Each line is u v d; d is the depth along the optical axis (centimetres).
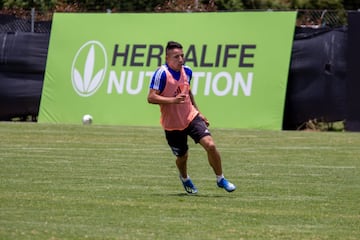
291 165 4447
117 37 7575
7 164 4312
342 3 10869
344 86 6744
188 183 3353
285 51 6900
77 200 3125
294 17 6956
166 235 2491
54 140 5769
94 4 9538
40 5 9606
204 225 2662
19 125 7150
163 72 3294
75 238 2419
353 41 6681
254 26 7081
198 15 7344
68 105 7588
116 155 4838
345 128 6725
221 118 6994
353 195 3372
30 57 7806
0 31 8125
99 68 7550
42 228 2558
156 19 7494
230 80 7050
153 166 4316
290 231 2588
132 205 3033
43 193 3294
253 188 3559
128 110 7325
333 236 2520
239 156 4884
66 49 7719
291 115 6931
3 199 3120
